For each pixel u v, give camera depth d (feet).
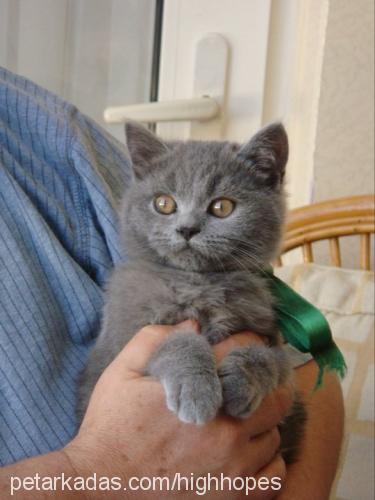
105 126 2.48
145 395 1.19
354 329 1.90
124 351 1.27
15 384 1.30
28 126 1.57
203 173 1.42
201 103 2.27
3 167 1.48
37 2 2.38
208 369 1.13
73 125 1.62
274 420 1.26
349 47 2.20
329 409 1.62
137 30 2.41
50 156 1.58
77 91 2.48
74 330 1.49
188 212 1.40
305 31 2.26
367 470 1.73
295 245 2.07
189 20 2.31
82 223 1.60
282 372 1.27
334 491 1.72
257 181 1.46
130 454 1.17
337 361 1.37
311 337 1.37
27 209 1.47
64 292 1.48
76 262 1.56
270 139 1.45
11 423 1.29
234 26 2.29
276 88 2.34
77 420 1.36
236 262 1.40
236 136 2.35
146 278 1.39
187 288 1.35
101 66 2.46
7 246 1.38
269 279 1.45
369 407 1.80
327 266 2.09
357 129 2.24
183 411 1.10
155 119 2.24
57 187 1.58
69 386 1.41
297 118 2.32
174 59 2.35
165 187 1.44
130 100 2.47
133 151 1.51
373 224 2.00
